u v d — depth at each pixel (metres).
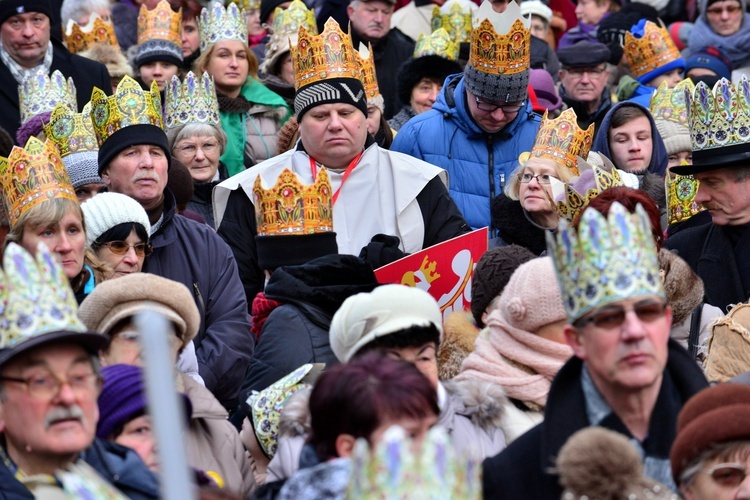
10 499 9.85
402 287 12.05
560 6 32.44
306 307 14.12
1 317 9.88
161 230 16.72
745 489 9.95
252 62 23.30
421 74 23.69
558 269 10.25
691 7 32.16
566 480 9.37
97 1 26.16
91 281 15.35
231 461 12.63
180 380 12.73
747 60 28.94
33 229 15.00
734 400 10.12
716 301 16.33
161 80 25.05
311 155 18.09
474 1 30.81
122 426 11.19
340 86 17.95
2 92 22.53
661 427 10.24
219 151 20.98
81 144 17.73
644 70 26.55
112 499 8.16
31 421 9.93
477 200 19.75
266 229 16.28
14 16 22.47
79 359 10.05
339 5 26.64
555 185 16.97
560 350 12.21
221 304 16.59
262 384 13.86
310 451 10.54
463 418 11.92
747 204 16.34
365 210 17.86
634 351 9.91
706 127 16.48
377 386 10.11
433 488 7.23
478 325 13.92
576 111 24.89
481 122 19.75
